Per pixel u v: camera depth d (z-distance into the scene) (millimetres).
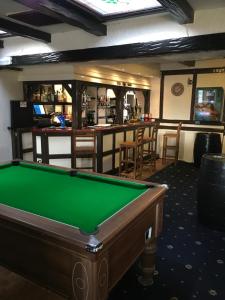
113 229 1514
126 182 2410
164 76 7625
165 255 2797
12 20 3635
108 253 1494
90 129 5168
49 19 3572
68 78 5383
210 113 7066
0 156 5824
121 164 6004
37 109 6582
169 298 2172
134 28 3604
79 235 1431
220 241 3113
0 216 1699
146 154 6766
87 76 5617
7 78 5824
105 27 3777
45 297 2059
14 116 5855
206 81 7016
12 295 2082
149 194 2098
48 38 4340
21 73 6055
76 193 2191
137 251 1924
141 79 7441
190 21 3146
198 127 7270
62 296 1567
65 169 2830
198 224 3545
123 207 1842
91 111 6504
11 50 4914
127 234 1713
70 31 4172
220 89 6848
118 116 6855
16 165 3141
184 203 4277
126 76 6820
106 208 1878
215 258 2758
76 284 1469
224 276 2467
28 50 4688
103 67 5992
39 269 1630
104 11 3168
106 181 2492
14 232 1697
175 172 6246
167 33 3393
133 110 7805
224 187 3217
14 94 6027
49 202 1981
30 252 1647
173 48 3383
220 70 6773
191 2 2902
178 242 3068
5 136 5906
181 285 2332
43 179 2586
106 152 5602
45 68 5641
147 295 2201
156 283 2352
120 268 1681
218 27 3094
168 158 7734
